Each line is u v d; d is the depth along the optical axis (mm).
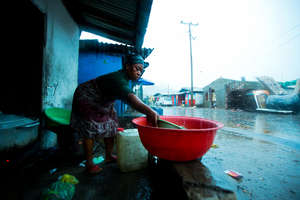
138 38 3686
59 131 2098
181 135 1110
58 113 2396
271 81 16062
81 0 3008
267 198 1470
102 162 2096
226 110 16250
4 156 1645
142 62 1650
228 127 5836
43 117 2273
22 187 1428
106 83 1516
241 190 1591
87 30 4398
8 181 1455
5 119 1750
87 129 1649
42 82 2256
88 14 3520
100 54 5035
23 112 2176
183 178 1097
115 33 4191
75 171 1812
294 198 1474
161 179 1617
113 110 1975
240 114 11641
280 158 2533
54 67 2637
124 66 1669
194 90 26094
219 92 19875
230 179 1819
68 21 3225
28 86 2219
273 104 13234
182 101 29469
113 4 2779
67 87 3254
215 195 954
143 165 1887
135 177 1690
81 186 1499
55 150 2207
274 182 1760
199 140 1144
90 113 1642
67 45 3199
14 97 2176
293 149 3031
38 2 2111
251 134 4488
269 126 6117
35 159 1897
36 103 2225
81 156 2238
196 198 928
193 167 1265
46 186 1483
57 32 2729
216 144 3412
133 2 2480
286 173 1988
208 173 1173
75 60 3736
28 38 2215
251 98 15203
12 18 2098
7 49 2168
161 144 1184
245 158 2521
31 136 2051
